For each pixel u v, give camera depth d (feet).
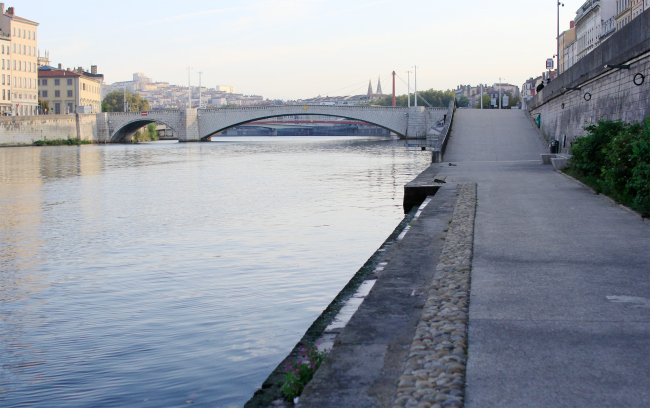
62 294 43.39
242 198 106.32
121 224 78.33
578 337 21.81
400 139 516.73
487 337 21.98
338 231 68.59
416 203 77.77
